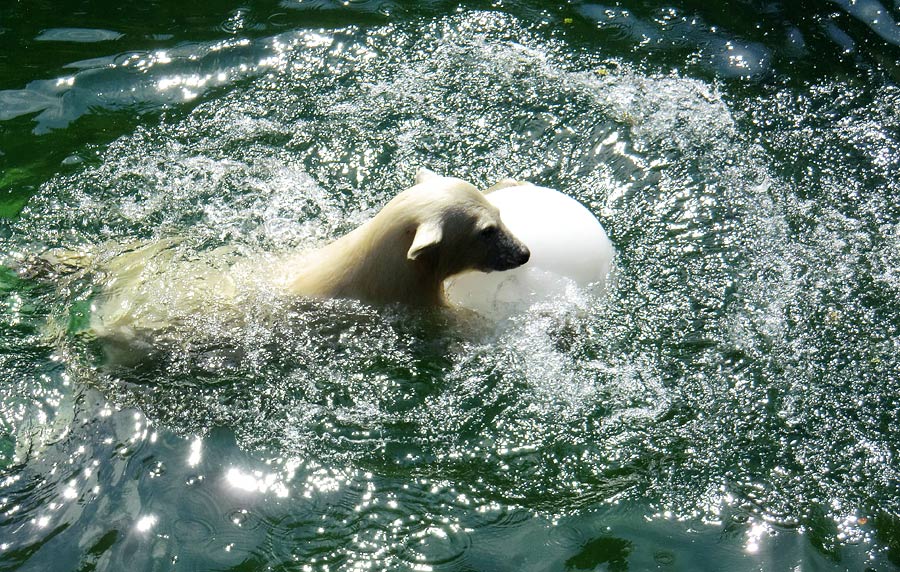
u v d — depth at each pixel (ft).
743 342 26.71
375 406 24.90
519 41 39.14
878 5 40.24
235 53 38.04
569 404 24.93
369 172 32.65
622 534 21.71
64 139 33.78
